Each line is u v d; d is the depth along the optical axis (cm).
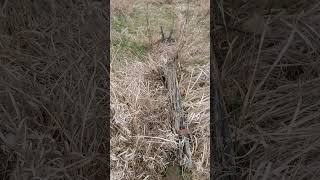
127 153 167
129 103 179
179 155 168
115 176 163
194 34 218
